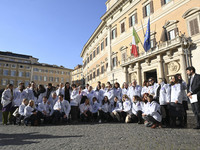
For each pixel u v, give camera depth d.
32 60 54.31
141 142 3.80
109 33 25.73
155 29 17.64
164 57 15.71
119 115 7.72
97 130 5.45
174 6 15.77
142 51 18.36
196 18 13.71
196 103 5.12
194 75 5.34
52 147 3.55
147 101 6.30
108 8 27.45
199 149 3.18
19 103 7.79
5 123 7.34
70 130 5.54
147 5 19.16
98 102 9.02
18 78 48.88
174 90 5.95
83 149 3.36
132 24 21.27
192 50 13.76
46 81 53.97
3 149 3.49
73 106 7.98
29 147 3.60
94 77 32.31
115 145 3.61
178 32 15.09
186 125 5.95
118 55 23.41
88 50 38.62
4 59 48.47
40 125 6.96
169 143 3.65
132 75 19.94
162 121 6.49
